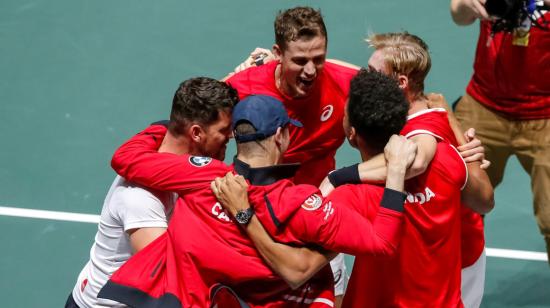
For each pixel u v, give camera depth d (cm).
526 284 2830
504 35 2547
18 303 2766
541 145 2603
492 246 2962
